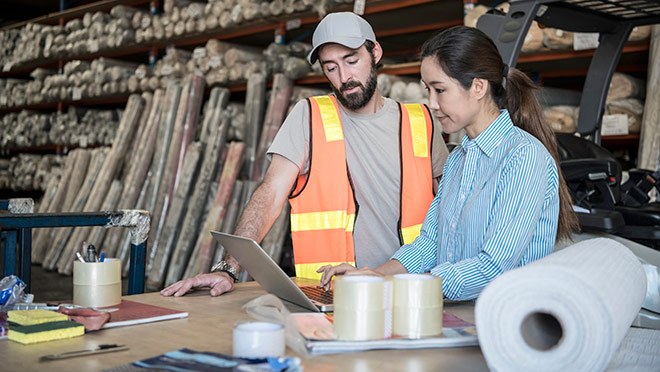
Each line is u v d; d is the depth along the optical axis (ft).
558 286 3.00
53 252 22.35
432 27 18.26
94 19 23.94
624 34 10.53
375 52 7.50
